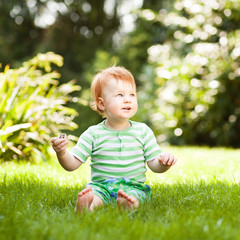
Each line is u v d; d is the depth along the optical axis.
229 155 8.96
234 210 3.38
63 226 2.74
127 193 3.50
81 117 20.27
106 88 3.78
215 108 13.57
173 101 13.93
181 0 14.66
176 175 5.71
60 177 5.23
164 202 3.76
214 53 13.80
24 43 25.19
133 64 21.70
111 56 22.77
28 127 7.14
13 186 4.39
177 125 14.22
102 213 3.11
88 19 25.84
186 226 2.75
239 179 5.35
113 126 3.81
